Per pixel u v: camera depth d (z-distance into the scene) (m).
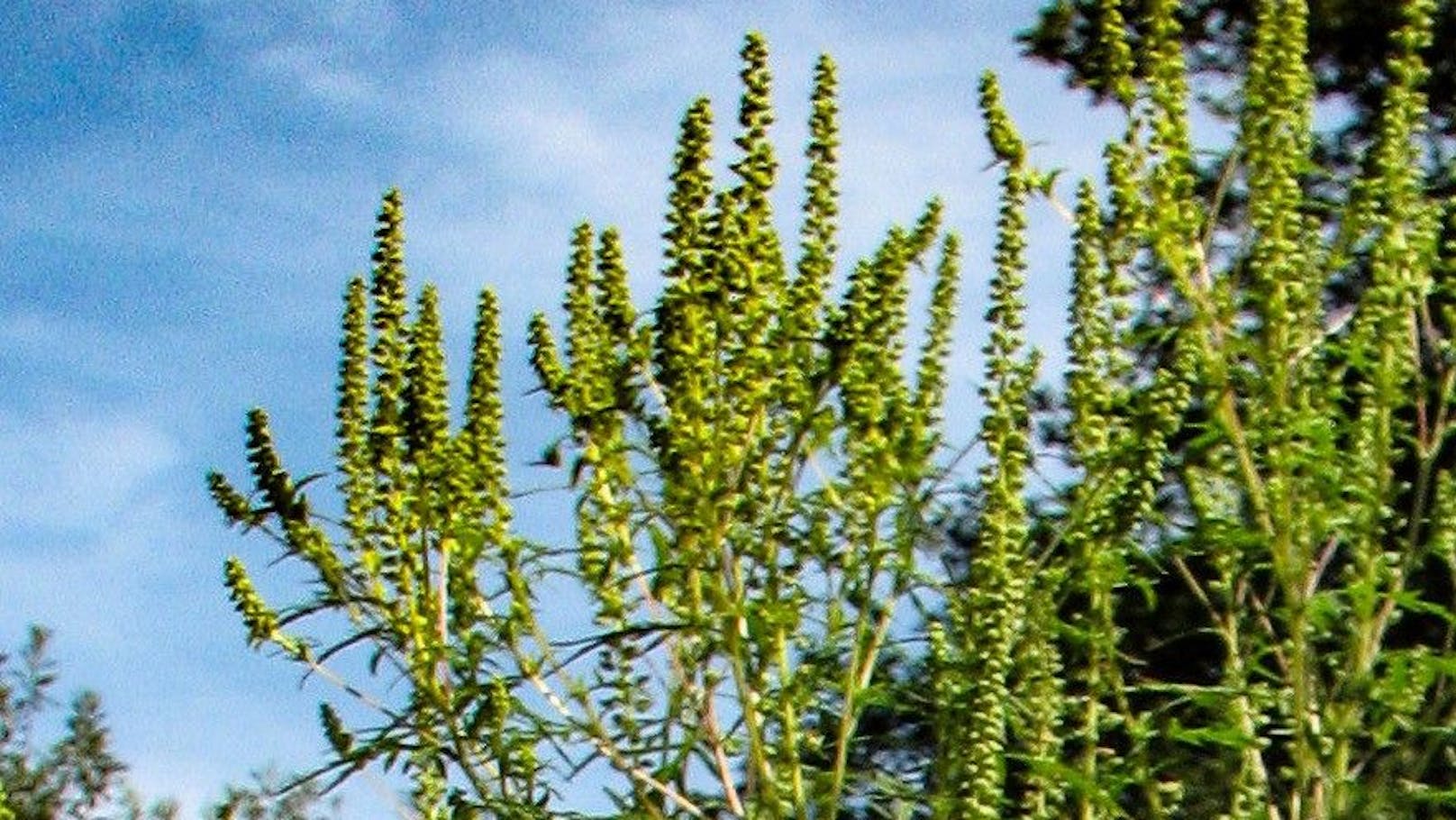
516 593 8.37
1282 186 8.31
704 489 8.03
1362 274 12.30
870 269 8.34
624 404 8.41
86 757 15.47
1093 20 15.07
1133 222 8.35
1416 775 7.97
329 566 8.51
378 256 8.79
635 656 8.29
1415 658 7.65
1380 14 15.27
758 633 7.96
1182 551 8.27
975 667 7.85
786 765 8.02
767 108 8.29
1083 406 8.44
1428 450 8.26
